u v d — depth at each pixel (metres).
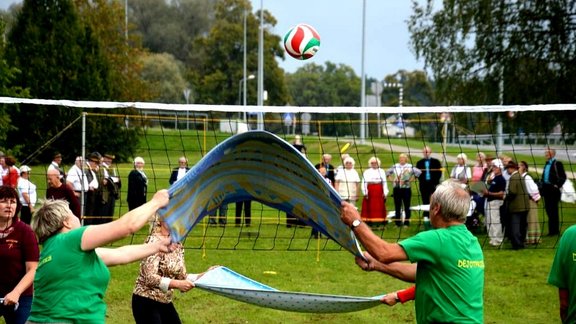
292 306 5.53
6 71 23.84
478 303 4.39
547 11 22.00
